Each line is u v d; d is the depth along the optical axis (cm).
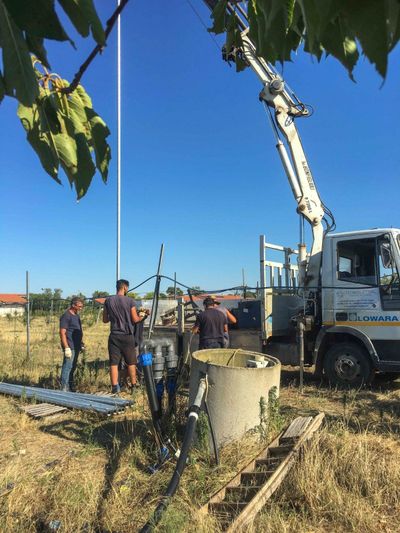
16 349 1495
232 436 479
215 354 562
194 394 507
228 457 458
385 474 420
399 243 802
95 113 107
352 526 358
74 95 105
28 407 709
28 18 77
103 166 107
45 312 1547
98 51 99
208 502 379
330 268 851
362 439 494
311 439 481
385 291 798
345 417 628
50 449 544
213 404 483
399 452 476
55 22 78
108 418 652
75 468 473
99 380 925
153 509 377
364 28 64
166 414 527
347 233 838
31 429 620
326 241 859
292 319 898
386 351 796
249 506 358
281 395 788
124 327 802
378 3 63
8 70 80
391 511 383
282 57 102
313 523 365
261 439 486
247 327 928
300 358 815
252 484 418
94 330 2242
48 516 381
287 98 960
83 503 393
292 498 396
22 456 520
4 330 2623
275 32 89
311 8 66
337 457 445
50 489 421
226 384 479
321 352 860
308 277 922
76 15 77
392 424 598
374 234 811
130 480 439
